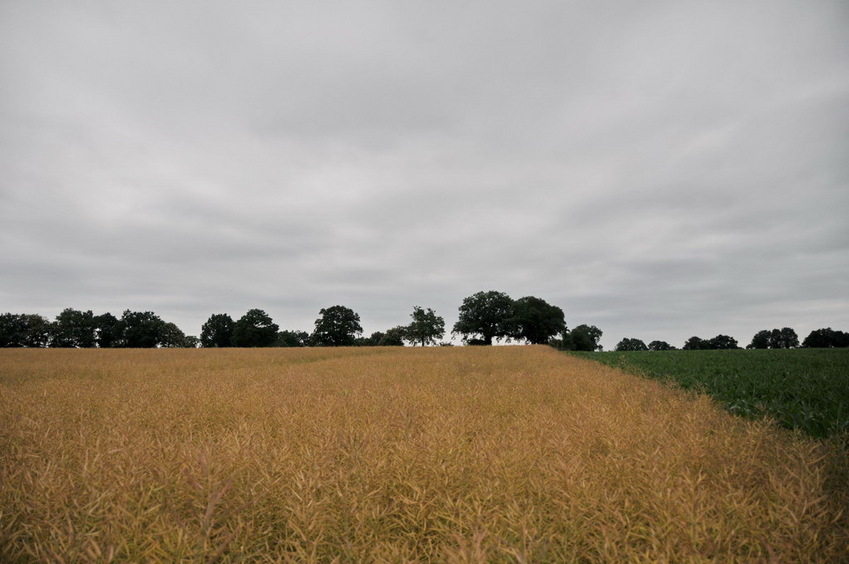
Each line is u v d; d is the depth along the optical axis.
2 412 5.74
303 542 2.32
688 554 1.92
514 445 3.54
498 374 12.02
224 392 8.15
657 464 2.94
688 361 17.08
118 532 2.09
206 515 2.08
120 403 6.99
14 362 20.48
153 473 2.77
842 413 5.69
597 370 13.57
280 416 5.54
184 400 7.09
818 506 2.29
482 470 3.01
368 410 5.92
